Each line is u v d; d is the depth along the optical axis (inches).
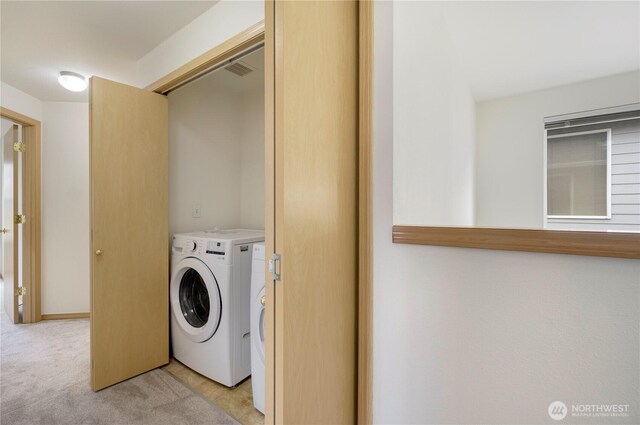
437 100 70.0
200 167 97.7
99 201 69.3
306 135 35.6
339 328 41.6
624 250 27.2
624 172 115.0
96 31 71.8
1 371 76.7
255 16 56.0
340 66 41.1
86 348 90.0
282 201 32.7
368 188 43.6
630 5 75.1
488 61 104.2
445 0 73.4
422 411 40.1
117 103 72.5
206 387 70.7
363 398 44.2
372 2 43.9
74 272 118.6
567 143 125.6
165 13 65.7
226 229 105.2
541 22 82.0
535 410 32.5
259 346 62.7
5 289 121.4
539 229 31.4
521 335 33.1
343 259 42.1
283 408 32.9
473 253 35.9
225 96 105.6
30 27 69.6
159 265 80.2
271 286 33.7
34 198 112.0
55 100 115.0
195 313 82.7
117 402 64.4
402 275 41.5
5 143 124.3
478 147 143.1
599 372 29.3
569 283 30.4
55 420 58.4
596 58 102.3
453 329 37.6
